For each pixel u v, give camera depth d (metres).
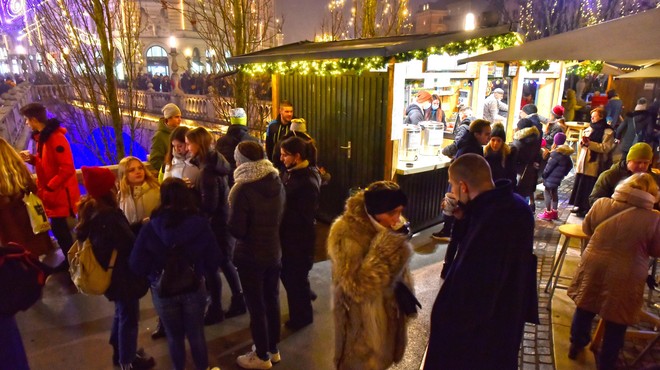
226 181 3.94
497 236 2.14
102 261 2.89
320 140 6.84
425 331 3.86
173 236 2.74
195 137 3.67
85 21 8.35
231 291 4.30
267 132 6.51
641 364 3.46
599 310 3.06
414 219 6.23
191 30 36.25
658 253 2.91
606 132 6.53
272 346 3.41
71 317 4.07
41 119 4.55
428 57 5.90
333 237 2.26
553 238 6.00
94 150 9.78
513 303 2.28
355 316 2.28
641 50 2.28
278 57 6.11
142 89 19.78
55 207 4.63
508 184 2.23
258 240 3.11
